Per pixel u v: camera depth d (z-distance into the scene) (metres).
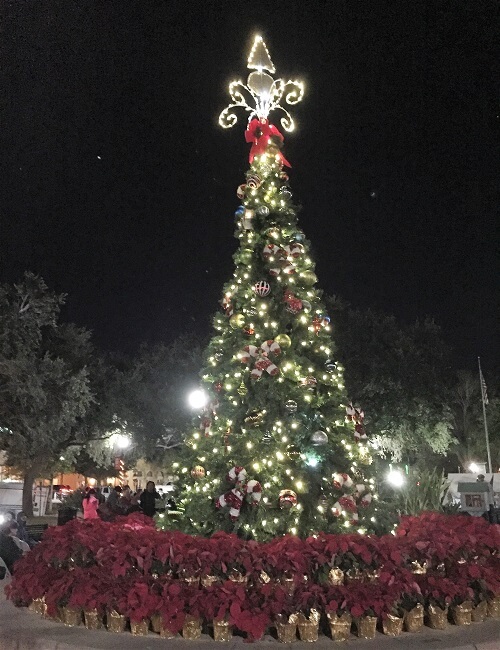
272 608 5.91
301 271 9.62
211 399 9.77
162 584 6.25
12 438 28.27
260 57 11.05
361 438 9.52
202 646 5.75
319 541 6.42
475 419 43.50
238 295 9.71
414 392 34.00
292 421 8.58
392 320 35.81
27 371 27.81
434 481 11.90
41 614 7.04
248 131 10.76
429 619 6.37
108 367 37.41
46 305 28.45
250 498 7.96
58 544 7.09
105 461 37.94
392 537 6.73
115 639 5.99
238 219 10.20
